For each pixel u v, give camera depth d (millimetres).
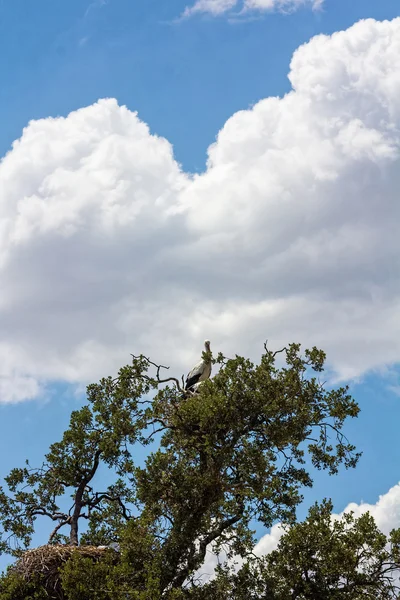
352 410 22438
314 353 22641
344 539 21094
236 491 21406
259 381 21922
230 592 20750
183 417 21922
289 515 22375
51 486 25969
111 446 23750
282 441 21734
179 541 20984
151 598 19484
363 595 20766
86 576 20797
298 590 20828
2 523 25672
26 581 22047
